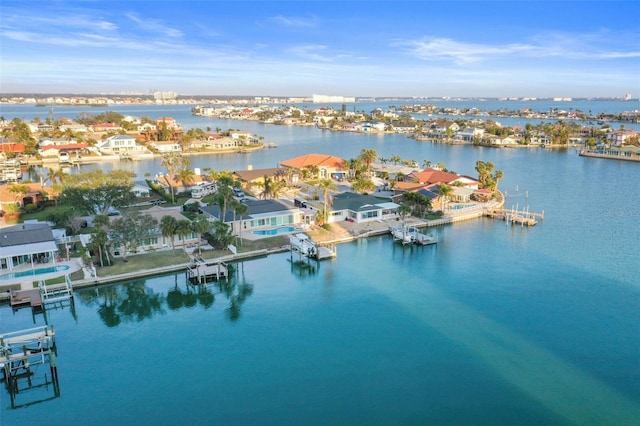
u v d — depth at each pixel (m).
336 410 42.72
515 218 104.62
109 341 55.34
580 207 117.69
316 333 56.41
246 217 93.38
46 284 67.19
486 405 43.19
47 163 192.00
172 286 70.62
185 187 128.62
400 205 103.81
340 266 78.12
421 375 47.69
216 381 47.16
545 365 49.19
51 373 47.62
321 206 104.62
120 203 99.38
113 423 41.50
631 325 57.38
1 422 41.81
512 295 66.12
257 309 62.97
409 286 69.75
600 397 44.19
